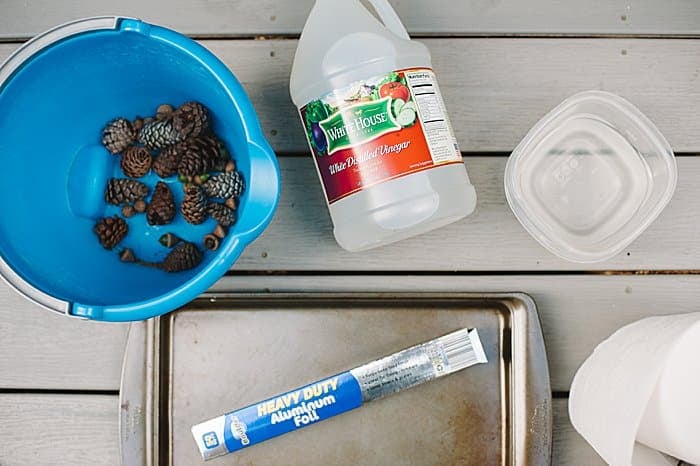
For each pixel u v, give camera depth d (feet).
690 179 2.85
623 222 2.79
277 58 2.86
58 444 2.77
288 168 2.85
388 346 2.75
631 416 2.17
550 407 2.69
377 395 2.71
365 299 2.77
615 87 2.88
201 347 2.75
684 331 2.16
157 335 2.72
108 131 2.71
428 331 2.76
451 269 2.82
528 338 2.71
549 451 2.68
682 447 2.28
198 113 2.63
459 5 2.87
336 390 2.69
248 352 2.75
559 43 2.87
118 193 2.68
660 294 2.82
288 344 2.76
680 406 2.26
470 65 2.86
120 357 2.81
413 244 2.82
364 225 2.56
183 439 2.72
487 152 2.86
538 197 2.83
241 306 2.77
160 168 2.65
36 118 2.52
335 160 2.49
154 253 2.73
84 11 2.87
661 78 2.87
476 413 2.73
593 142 2.85
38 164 2.58
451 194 2.54
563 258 2.76
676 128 2.87
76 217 2.69
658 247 2.84
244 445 2.68
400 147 2.44
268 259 2.82
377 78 2.43
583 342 2.81
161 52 2.45
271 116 2.86
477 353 2.72
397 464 2.72
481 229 2.83
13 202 2.43
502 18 2.88
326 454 2.72
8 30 2.87
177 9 2.87
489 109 2.86
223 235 2.66
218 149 2.64
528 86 2.87
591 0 2.88
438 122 2.49
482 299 2.76
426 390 2.74
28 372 2.80
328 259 2.82
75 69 2.50
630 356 2.34
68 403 2.79
